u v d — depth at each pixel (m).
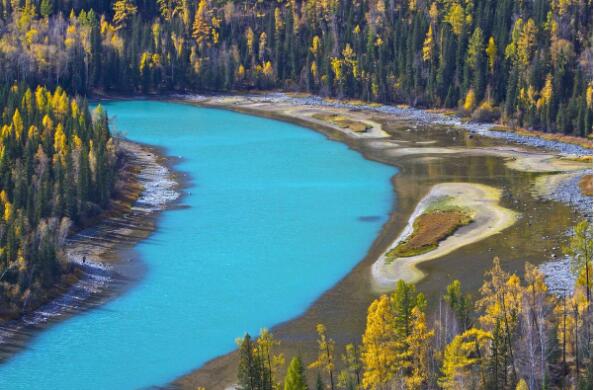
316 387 98.56
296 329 127.62
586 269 111.81
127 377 115.12
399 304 100.75
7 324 128.75
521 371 96.06
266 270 152.12
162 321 131.62
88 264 153.62
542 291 113.56
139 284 146.00
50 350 122.38
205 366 117.81
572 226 170.00
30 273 137.25
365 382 99.38
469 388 94.56
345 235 171.38
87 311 134.88
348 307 135.12
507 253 155.25
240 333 127.25
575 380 96.12
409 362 99.56
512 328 102.12
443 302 131.75
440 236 166.25
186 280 147.88
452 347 96.38
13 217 146.38
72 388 112.25
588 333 101.31
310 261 156.38
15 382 113.75
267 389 96.69
